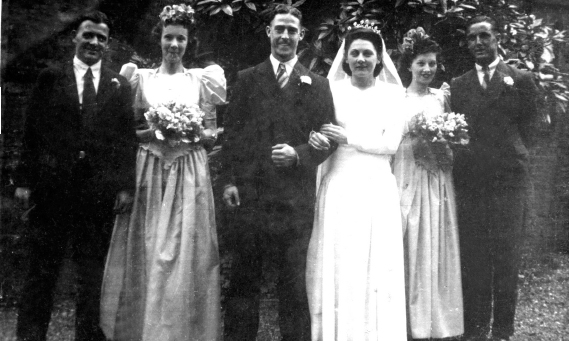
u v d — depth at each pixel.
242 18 3.40
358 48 2.95
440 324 3.07
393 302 2.88
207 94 2.98
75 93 2.82
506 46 3.66
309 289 2.93
